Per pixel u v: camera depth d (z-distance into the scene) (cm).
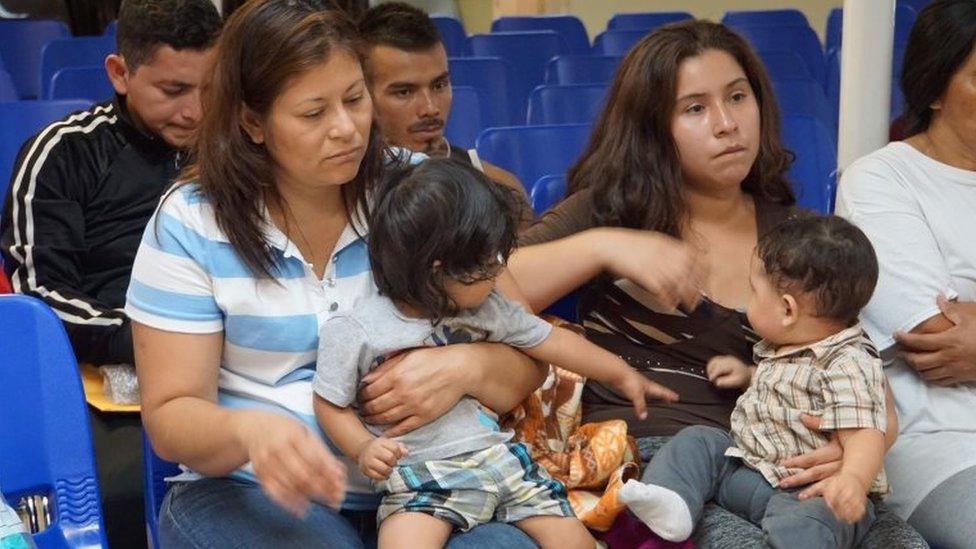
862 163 238
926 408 220
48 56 487
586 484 193
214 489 177
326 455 148
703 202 223
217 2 345
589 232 212
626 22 643
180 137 252
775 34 577
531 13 814
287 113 168
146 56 244
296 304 178
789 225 196
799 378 189
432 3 833
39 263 242
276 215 179
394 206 172
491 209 172
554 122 393
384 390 172
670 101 214
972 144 230
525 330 185
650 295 216
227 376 181
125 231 253
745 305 219
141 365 175
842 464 180
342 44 168
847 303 188
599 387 217
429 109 271
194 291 173
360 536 181
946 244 228
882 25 283
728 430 209
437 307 175
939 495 207
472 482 170
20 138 316
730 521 185
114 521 225
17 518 161
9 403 179
